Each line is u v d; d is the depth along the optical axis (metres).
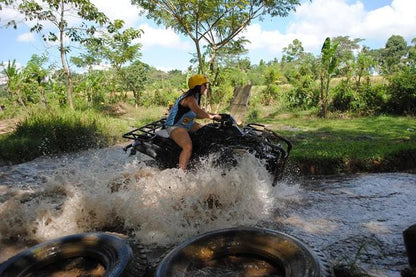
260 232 3.53
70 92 19.17
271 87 26.91
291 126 15.43
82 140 11.18
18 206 5.07
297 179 6.80
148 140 5.82
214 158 5.30
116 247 3.52
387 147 8.14
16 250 4.16
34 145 10.00
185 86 24.47
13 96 21.53
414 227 3.25
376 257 3.61
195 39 18.03
